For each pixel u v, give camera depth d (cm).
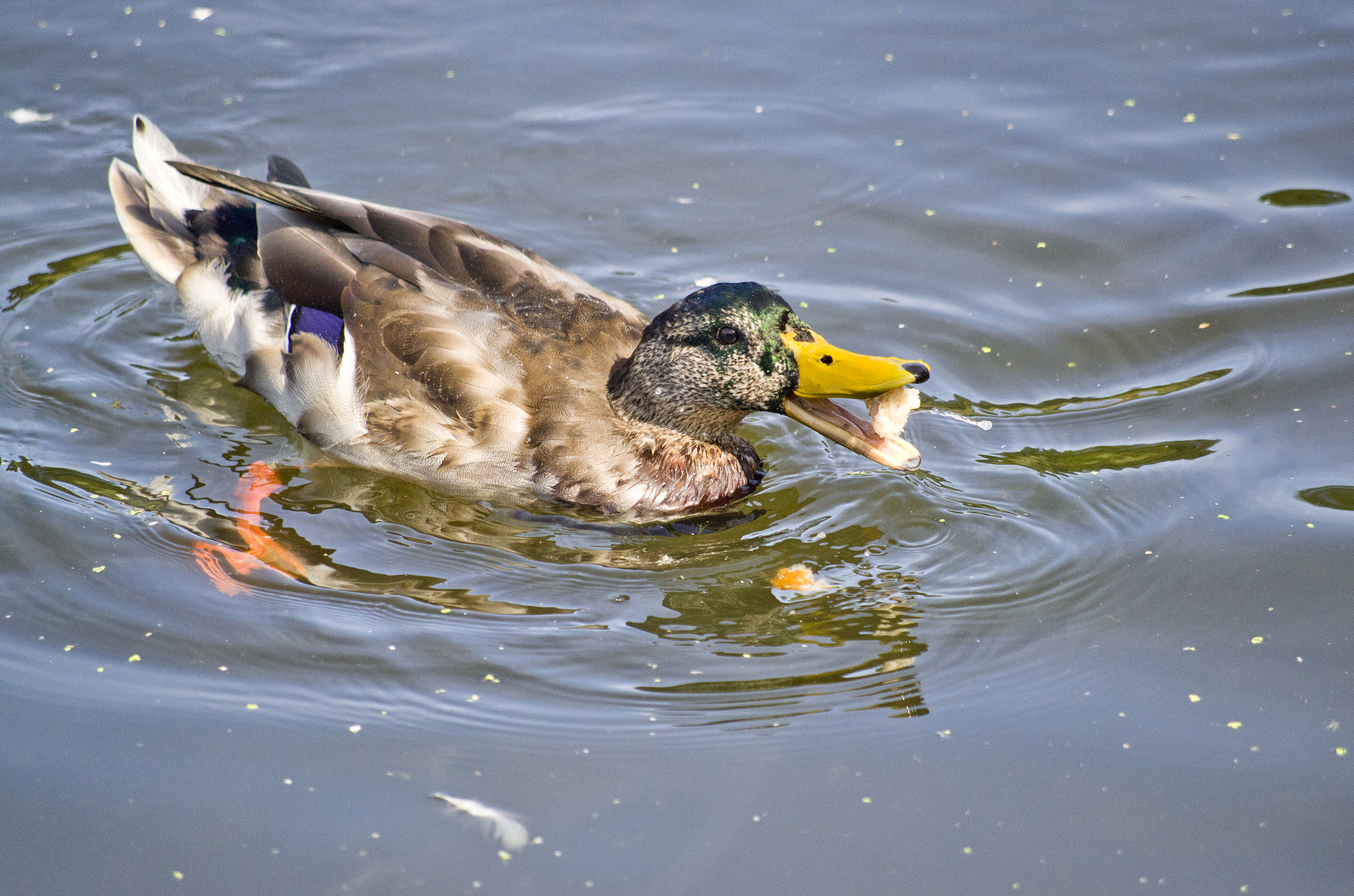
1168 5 1677
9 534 973
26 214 1360
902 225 1367
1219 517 996
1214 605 916
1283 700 834
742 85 1566
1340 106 1479
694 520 1055
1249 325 1204
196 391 1154
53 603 914
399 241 1092
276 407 1126
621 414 1061
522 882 715
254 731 813
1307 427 1078
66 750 791
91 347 1196
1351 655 862
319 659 877
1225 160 1416
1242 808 759
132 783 770
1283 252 1291
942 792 778
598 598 950
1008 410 1144
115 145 1455
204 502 1030
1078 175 1413
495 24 1678
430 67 1597
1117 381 1166
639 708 845
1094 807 764
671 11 1705
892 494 1064
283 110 1519
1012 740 816
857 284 1294
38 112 1491
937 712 841
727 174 1442
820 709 844
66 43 1603
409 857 728
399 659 880
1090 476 1055
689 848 739
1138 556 968
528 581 968
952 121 1497
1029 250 1325
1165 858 729
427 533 1016
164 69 1566
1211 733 812
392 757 799
